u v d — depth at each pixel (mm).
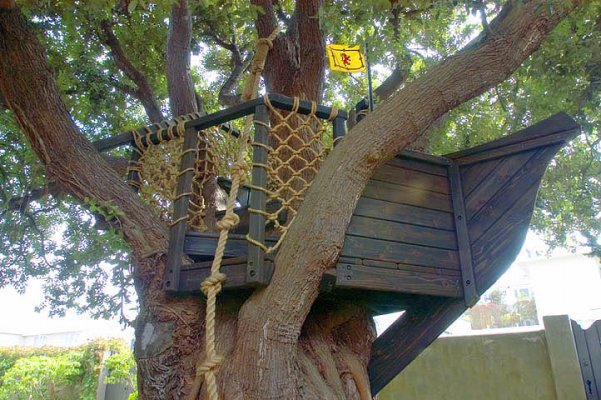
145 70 4754
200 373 1591
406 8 2646
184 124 2232
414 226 2125
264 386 1647
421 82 2004
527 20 2070
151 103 4258
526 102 3908
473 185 2283
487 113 4363
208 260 2156
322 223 1741
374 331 2492
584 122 3529
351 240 1950
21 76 2061
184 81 3602
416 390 4238
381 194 2104
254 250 1763
